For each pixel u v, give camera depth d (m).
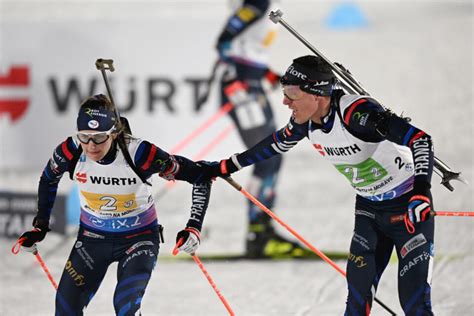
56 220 26.28
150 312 19.27
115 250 14.46
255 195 25.05
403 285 13.73
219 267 23.78
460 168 32.66
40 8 58.38
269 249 24.84
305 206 30.16
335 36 52.53
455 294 19.80
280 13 14.54
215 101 34.78
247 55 25.91
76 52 35.28
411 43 50.62
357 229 14.62
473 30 53.41
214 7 58.28
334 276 22.31
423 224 13.95
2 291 21.50
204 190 14.66
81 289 14.27
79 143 13.89
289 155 38.38
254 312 19.12
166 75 34.91
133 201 14.16
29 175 34.81
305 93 13.54
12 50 35.53
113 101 13.73
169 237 27.30
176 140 34.97
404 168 14.09
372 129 13.23
